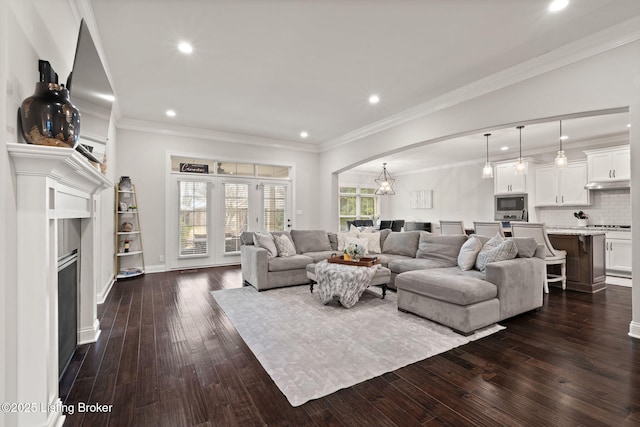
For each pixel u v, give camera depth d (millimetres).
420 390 1847
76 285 2385
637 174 2545
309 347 2420
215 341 2545
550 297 3941
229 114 4871
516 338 2604
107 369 2090
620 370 2068
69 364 2152
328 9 2350
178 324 2928
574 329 2814
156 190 5430
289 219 6844
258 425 1548
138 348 2414
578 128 5137
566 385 1893
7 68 1285
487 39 2754
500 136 5684
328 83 3695
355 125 5469
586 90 2754
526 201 6590
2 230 1263
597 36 2639
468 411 1650
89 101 2086
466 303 2627
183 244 5719
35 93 1470
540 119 3125
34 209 1396
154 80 3604
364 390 1849
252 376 2006
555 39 2744
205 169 5977
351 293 3367
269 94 4035
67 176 1708
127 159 5176
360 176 10617
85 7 2268
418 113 4441
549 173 6426
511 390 1843
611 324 2939
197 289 4258
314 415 1623
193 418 1601
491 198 7844
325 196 6953
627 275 5234
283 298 3809
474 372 2049
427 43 2824
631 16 2416
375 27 2582
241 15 2426
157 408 1679
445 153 7301
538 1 2246
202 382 1935
